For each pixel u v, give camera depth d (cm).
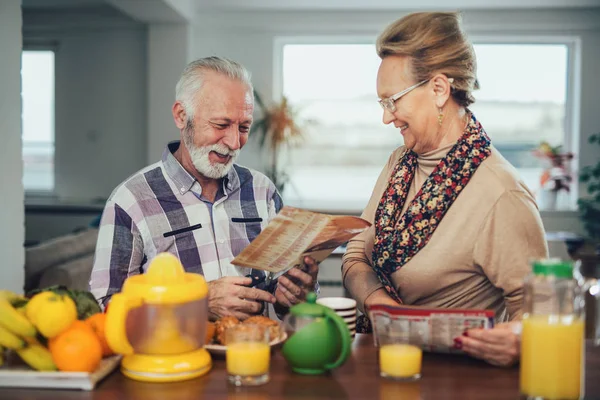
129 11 528
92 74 618
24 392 111
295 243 140
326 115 608
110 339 112
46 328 111
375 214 167
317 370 121
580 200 554
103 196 627
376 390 113
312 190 612
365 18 584
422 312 127
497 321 156
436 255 151
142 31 612
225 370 123
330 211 588
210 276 180
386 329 121
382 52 151
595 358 133
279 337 137
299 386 115
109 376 120
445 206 150
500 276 145
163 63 580
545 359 105
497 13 570
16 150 304
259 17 591
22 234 308
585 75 572
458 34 148
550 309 106
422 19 148
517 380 120
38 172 639
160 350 116
